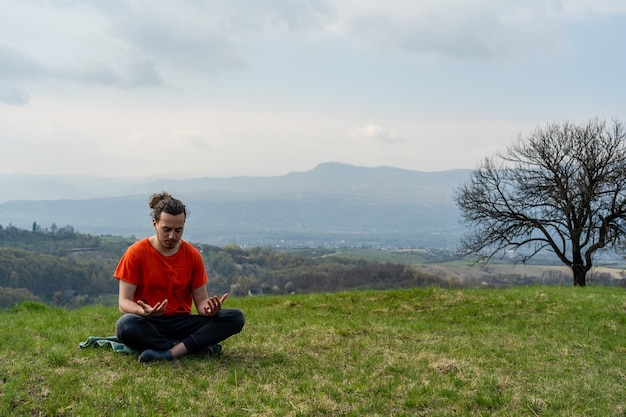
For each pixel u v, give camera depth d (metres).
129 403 5.98
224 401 6.12
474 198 29.28
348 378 7.14
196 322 7.89
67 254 111.31
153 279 7.76
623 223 27.12
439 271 77.12
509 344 9.94
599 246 26.73
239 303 17.27
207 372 7.12
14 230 126.56
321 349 8.80
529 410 6.25
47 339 8.85
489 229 28.84
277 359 7.96
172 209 7.59
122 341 7.62
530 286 22.20
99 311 14.47
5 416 5.54
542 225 28.22
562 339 10.77
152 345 7.54
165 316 7.81
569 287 21.70
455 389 6.76
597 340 10.79
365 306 16.39
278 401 6.19
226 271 94.56
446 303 16.73
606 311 14.74
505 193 28.98
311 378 7.05
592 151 27.36
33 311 14.36
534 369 7.97
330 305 16.39
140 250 7.79
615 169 26.91
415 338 10.03
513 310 15.41
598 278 32.06
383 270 72.00
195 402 6.07
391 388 6.74
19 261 76.00
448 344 9.52
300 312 14.66
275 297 18.52
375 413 6.01
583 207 26.97
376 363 7.88
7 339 8.68
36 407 5.79
